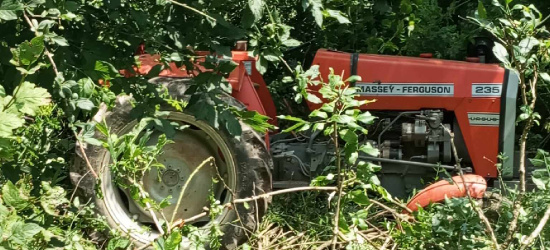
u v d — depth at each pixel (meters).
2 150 2.77
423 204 4.84
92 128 3.45
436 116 5.16
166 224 3.33
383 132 5.26
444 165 5.24
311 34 6.02
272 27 3.85
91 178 4.72
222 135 4.74
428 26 5.95
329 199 3.76
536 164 3.98
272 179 5.32
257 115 3.93
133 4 4.00
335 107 3.65
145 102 3.90
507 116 5.12
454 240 3.96
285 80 3.88
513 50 3.71
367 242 4.43
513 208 4.06
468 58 5.46
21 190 3.23
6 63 3.49
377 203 4.25
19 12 3.22
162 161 4.89
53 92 3.45
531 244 4.00
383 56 5.29
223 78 4.08
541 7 6.45
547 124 5.93
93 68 3.64
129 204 4.92
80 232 4.57
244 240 4.84
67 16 3.46
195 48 3.95
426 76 5.19
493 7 5.64
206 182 4.91
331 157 5.30
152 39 3.91
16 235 2.71
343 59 5.24
